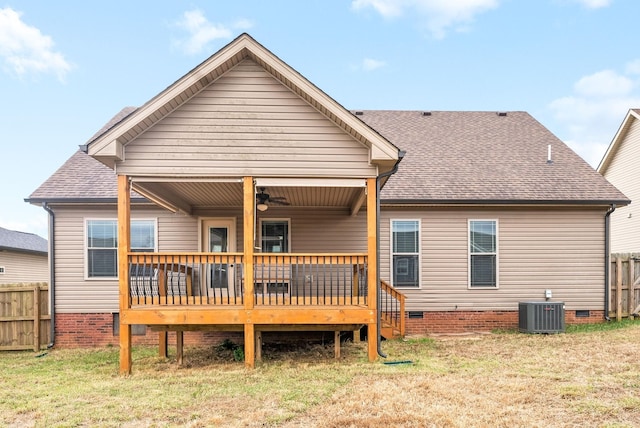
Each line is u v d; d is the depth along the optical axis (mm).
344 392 5578
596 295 10633
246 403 5227
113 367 7449
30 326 9398
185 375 6730
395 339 9422
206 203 9898
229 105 7137
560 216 10617
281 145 7152
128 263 6914
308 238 10273
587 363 6918
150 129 7012
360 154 7215
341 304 7391
